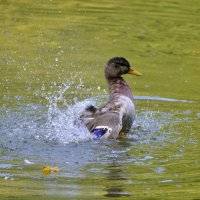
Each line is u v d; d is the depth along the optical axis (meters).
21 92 16.31
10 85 16.83
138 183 10.73
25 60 19.11
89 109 14.27
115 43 21.16
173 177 11.05
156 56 20.17
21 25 22.47
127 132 14.04
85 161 11.91
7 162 11.69
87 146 12.91
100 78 17.92
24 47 20.31
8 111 14.81
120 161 11.95
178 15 24.23
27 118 14.45
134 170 11.44
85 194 10.15
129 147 12.89
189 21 23.59
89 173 11.21
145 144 13.12
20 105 15.32
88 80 17.70
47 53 19.89
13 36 21.34
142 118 14.80
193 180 10.88
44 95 16.20
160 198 10.01
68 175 11.08
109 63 15.09
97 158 12.14
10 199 9.85
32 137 13.32
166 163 11.84
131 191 10.32
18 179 10.80
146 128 14.21
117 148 12.80
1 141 12.95
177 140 13.37
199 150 12.66
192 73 18.67
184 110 15.42
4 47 20.28
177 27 23.03
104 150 12.68
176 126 14.30
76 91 16.73
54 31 21.95
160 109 15.45
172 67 19.17
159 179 10.94
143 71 18.72
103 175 11.11
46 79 17.53
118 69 15.03
